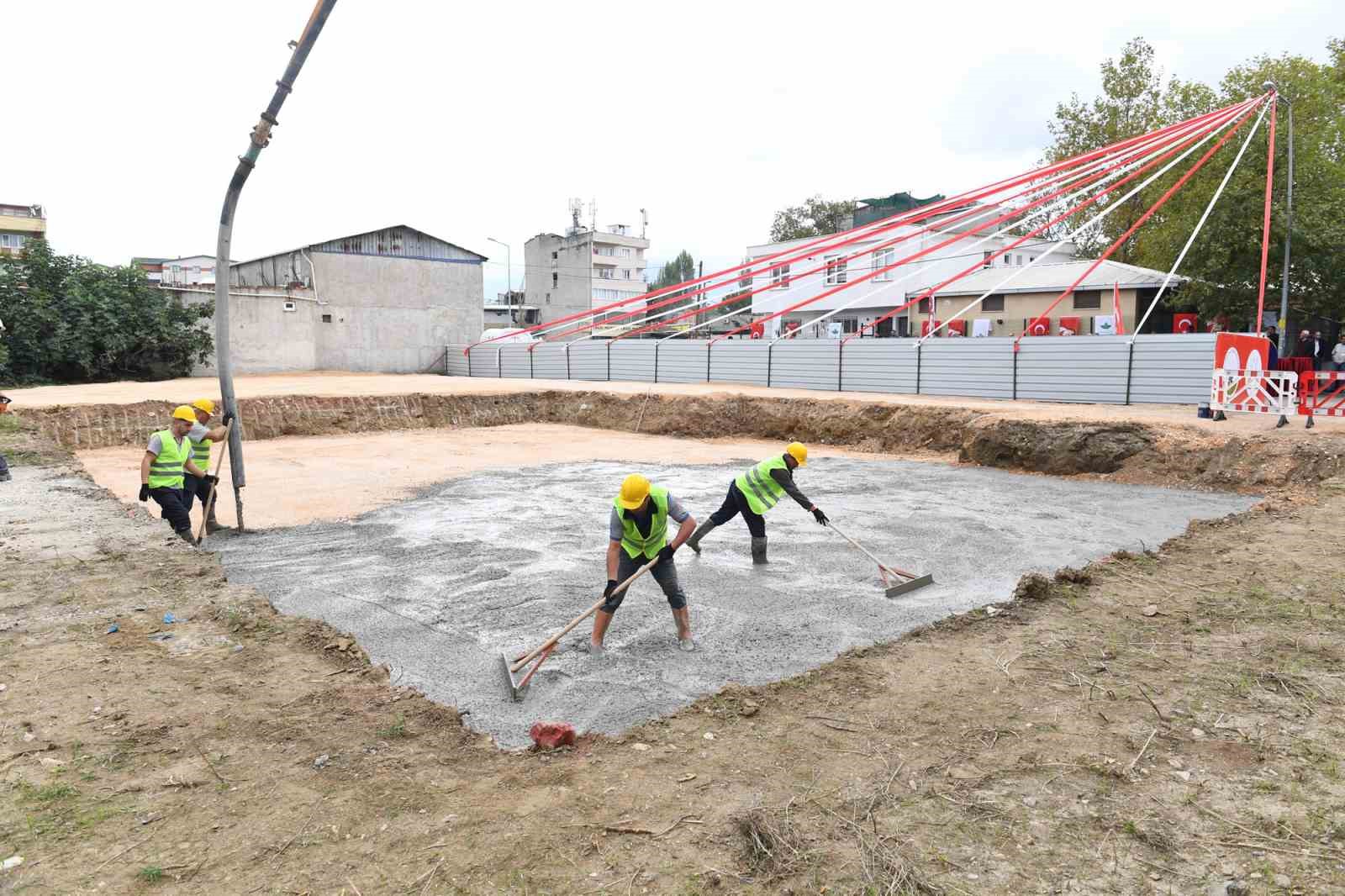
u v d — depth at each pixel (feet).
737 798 11.94
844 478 46.57
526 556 28.68
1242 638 18.24
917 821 11.26
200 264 188.85
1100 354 65.00
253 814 11.12
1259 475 40.81
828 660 18.78
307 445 61.11
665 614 22.16
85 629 17.72
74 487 34.04
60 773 11.87
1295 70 79.66
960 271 118.52
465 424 76.48
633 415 74.23
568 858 10.34
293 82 25.45
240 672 15.98
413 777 12.42
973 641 18.98
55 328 88.17
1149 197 92.79
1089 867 10.20
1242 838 10.75
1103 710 14.82
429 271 128.16
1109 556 25.76
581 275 201.67
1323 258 74.02
